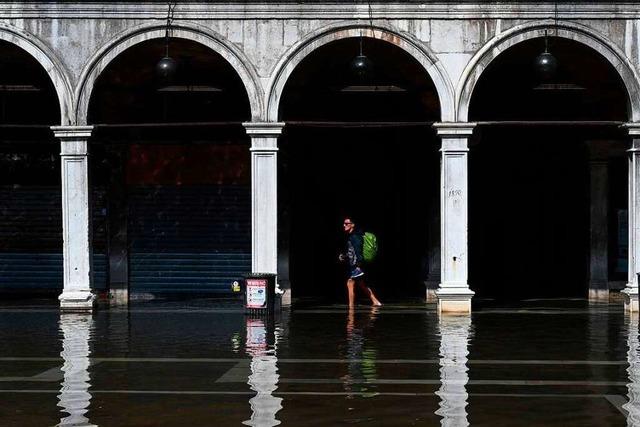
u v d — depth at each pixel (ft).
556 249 96.68
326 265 96.17
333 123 80.94
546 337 67.05
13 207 94.07
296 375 52.54
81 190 81.46
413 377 51.83
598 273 93.30
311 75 89.51
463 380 51.01
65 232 81.76
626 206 93.97
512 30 79.56
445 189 80.74
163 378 51.80
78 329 71.77
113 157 92.48
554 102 93.86
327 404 45.32
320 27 80.02
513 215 97.14
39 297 94.07
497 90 94.07
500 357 58.39
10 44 81.97
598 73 87.66
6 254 94.32
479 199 97.19
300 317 79.25
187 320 77.20
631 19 79.66
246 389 48.80
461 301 80.79
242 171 93.45
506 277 97.55
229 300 91.97
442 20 79.92
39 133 92.73
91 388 49.24
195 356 58.95
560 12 79.41
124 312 82.74
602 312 82.33
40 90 91.97
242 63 80.38
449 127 80.07
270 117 80.64
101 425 41.57
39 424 41.73
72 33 80.59
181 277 93.50
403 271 95.71
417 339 66.18
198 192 93.45
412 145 94.12
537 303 89.71
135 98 91.97
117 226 92.73
